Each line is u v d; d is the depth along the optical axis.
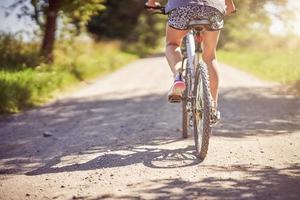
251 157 3.83
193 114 4.01
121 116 6.41
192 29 3.88
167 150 4.17
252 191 2.94
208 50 3.96
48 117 6.61
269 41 22.80
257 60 19.88
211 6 3.66
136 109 7.10
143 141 4.62
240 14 8.16
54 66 14.07
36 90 9.11
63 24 16.69
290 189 2.97
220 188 3.02
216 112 3.69
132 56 33.06
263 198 2.80
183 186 3.08
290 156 3.85
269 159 3.76
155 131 5.14
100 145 4.52
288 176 3.26
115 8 39.69
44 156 4.17
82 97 9.25
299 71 12.29
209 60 3.98
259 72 15.41
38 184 3.31
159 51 52.44
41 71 12.68
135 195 2.94
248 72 16.72
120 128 5.44
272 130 5.04
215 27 3.77
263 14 8.38
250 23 8.73
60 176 3.49
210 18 3.70
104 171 3.55
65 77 11.88
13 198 3.02
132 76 15.05
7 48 15.31
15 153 4.35
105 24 38.16
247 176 3.28
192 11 3.67
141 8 42.22
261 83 11.65
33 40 16.22
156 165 3.66
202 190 2.98
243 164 3.62
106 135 5.04
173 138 4.73
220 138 4.62
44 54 15.45
